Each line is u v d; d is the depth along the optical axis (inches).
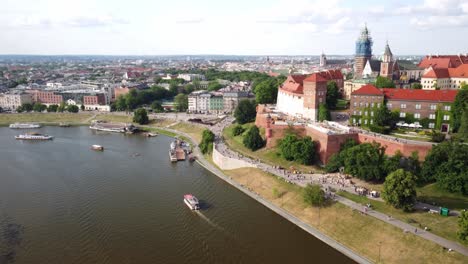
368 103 7450.8
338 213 4977.9
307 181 5999.0
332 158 6368.1
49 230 4995.1
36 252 4468.5
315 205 5255.9
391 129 7101.4
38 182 6796.3
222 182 6835.6
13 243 4670.3
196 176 7155.5
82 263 4249.5
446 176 5088.6
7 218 5339.6
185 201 5856.3
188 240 4734.3
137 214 5452.8
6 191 6358.3
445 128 6924.2
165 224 5152.6
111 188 6481.3
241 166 7106.3
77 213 5492.1
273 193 5930.1
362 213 4798.2
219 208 5669.3
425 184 5447.8
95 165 7839.6
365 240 4466.0
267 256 4377.5
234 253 4443.9
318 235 4803.2
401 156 5772.6
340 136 6589.6
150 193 6259.8
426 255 3973.9
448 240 4092.0
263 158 7337.6
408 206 4702.3
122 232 4928.6
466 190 4968.0
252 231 4960.6
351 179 5940.0
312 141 6796.3
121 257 4362.7
